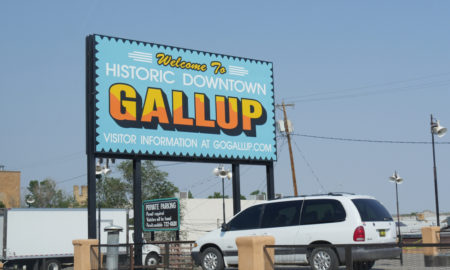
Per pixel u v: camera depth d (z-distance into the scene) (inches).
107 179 2036.2
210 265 672.4
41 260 1208.8
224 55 994.7
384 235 583.2
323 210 597.0
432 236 908.0
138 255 872.9
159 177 2028.8
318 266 574.2
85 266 778.2
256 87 1019.9
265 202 647.8
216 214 2608.3
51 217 1216.8
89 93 872.9
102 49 879.7
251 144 997.2
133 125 888.9
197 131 945.5
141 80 906.7
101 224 1259.2
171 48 942.4
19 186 2942.9
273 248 549.3
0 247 1154.7
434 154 1444.4
